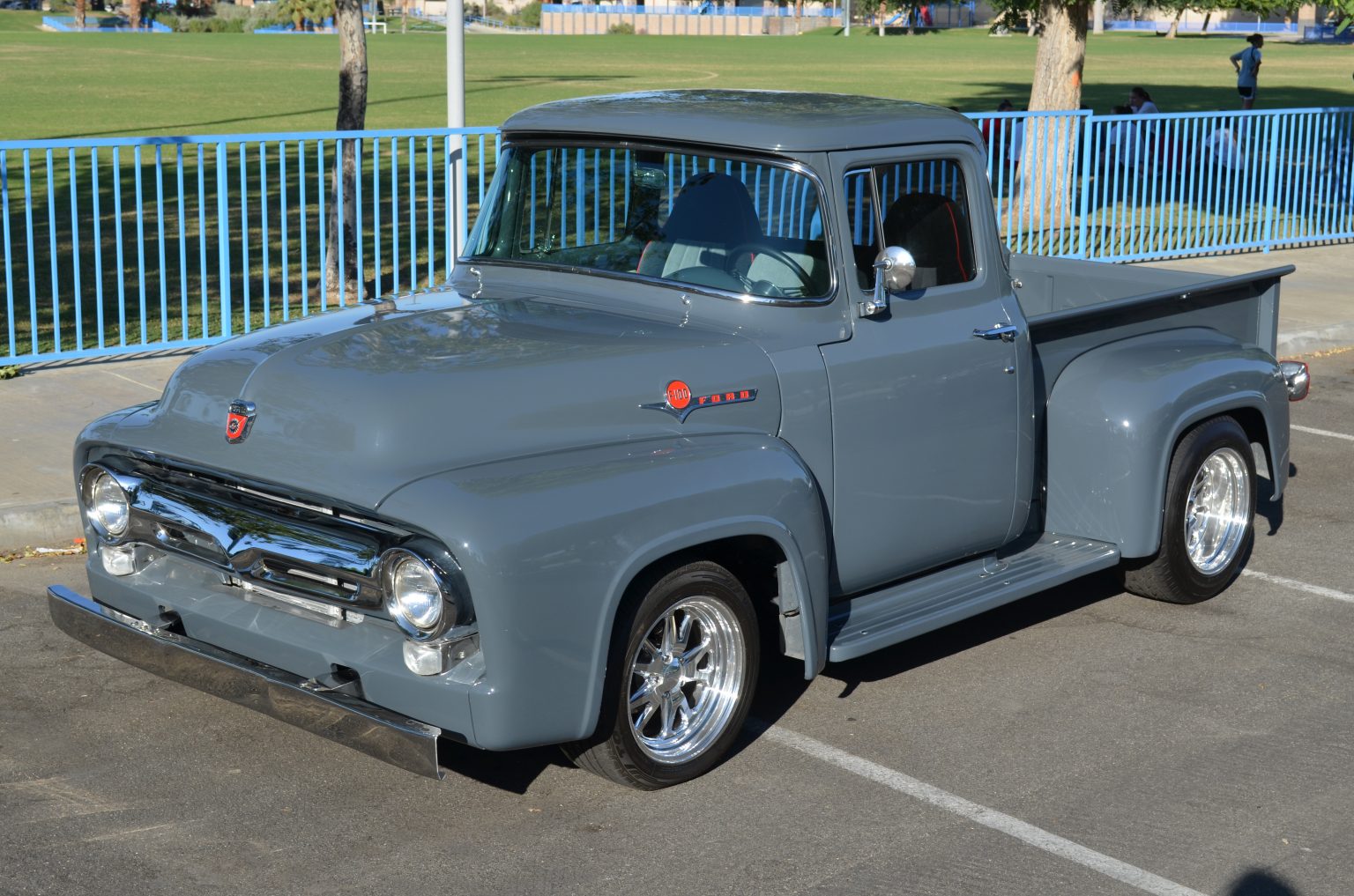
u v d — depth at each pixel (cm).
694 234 505
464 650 407
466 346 457
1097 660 596
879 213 517
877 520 524
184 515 449
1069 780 490
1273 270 695
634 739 451
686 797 471
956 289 544
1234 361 643
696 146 504
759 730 523
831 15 13325
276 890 411
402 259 1470
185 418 456
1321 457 916
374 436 414
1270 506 815
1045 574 571
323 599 423
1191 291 645
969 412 547
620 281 514
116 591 480
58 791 465
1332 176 1700
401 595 403
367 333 469
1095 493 604
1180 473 625
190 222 1677
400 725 400
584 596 412
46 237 1555
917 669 584
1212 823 462
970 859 437
